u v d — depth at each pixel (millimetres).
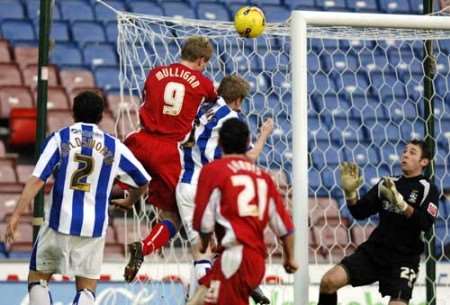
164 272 33219
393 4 56219
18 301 31406
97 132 24547
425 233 31250
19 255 39500
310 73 46062
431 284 31062
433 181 30906
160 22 36375
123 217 40844
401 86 46812
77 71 48500
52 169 23969
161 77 26141
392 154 43750
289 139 39844
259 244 21953
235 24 26625
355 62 47656
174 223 26297
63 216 24109
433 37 31453
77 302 24203
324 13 27938
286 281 33562
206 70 39844
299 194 27141
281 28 31688
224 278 21812
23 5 52625
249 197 21828
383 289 27703
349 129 44719
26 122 45156
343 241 39969
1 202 41719
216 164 22094
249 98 40531
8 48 49562
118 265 35406
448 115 44969
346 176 27672
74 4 52719
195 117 26094
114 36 51406
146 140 25953
